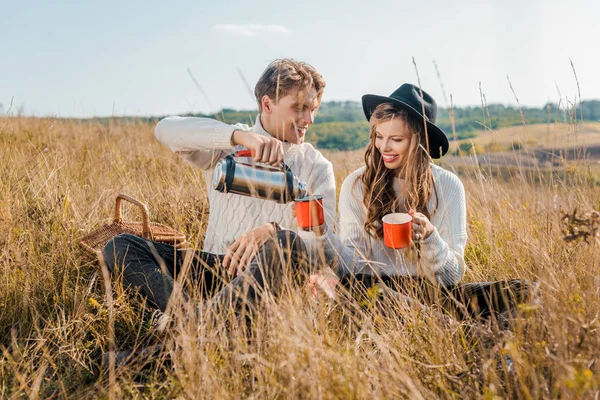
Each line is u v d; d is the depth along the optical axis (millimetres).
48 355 2408
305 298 2627
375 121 3100
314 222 2721
